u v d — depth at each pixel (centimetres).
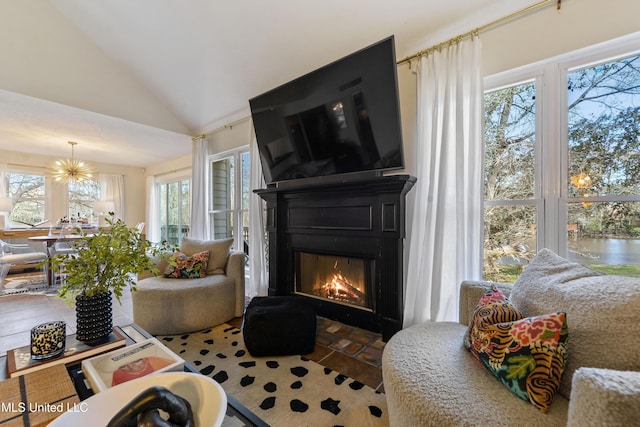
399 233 207
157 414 71
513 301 115
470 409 80
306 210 269
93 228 506
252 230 330
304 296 275
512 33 185
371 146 218
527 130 187
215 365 178
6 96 275
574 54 169
